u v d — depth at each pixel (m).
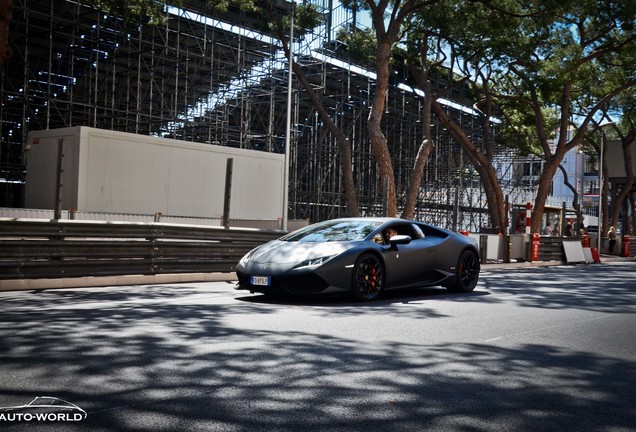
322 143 41.06
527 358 5.24
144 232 10.88
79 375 4.15
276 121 41.38
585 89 32.81
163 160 18.69
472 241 10.87
